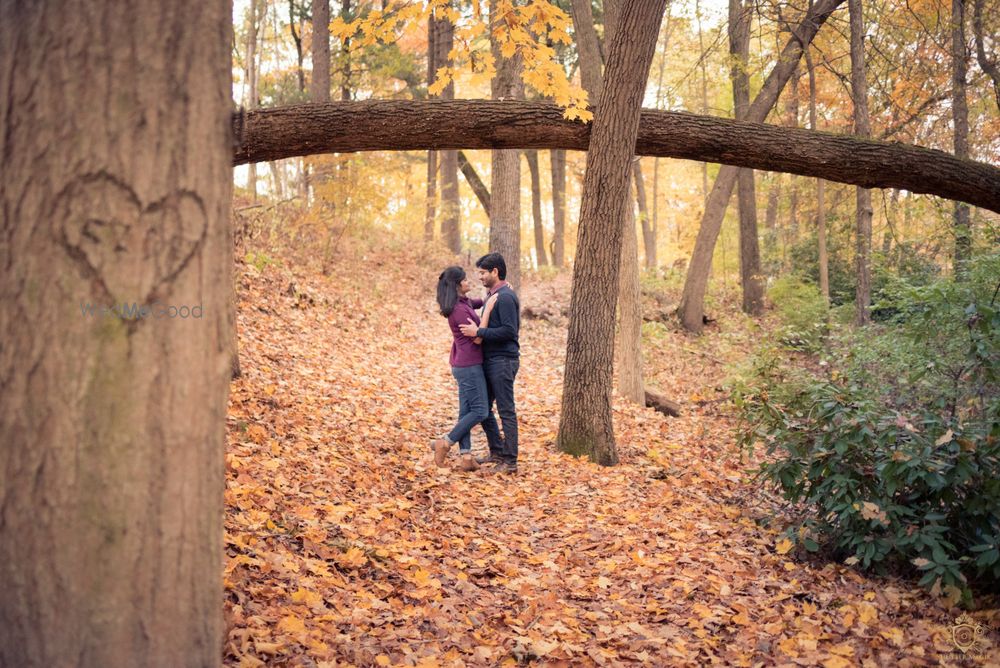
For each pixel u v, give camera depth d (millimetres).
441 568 3863
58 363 1360
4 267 1377
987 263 5293
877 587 4113
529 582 3861
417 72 23359
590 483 5832
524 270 23594
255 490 4176
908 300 5672
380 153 14430
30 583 1349
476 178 23688
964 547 4219
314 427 6082
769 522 5184
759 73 15547
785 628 3537
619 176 6191
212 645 1521
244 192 17016
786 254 20281
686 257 29219
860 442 4363
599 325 6508
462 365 6059
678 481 6203
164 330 1417
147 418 1401
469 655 3037
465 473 5973
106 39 1392
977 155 14336
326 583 3385
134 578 1392
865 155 6031
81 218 1369
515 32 5613
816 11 12719
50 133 1372
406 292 15852
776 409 5168
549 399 9289
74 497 1359
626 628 3428
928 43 13188
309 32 21578
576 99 5793
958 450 3979
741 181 18078
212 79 1503
